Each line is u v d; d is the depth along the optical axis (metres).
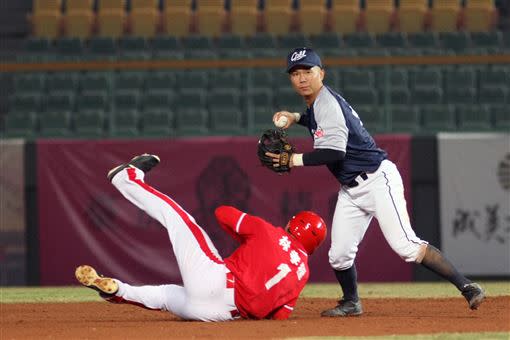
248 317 20.44
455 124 55.22
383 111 53.31
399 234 21.83
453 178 45.25
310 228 20.56
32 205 45.84
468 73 58.53
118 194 45.53
